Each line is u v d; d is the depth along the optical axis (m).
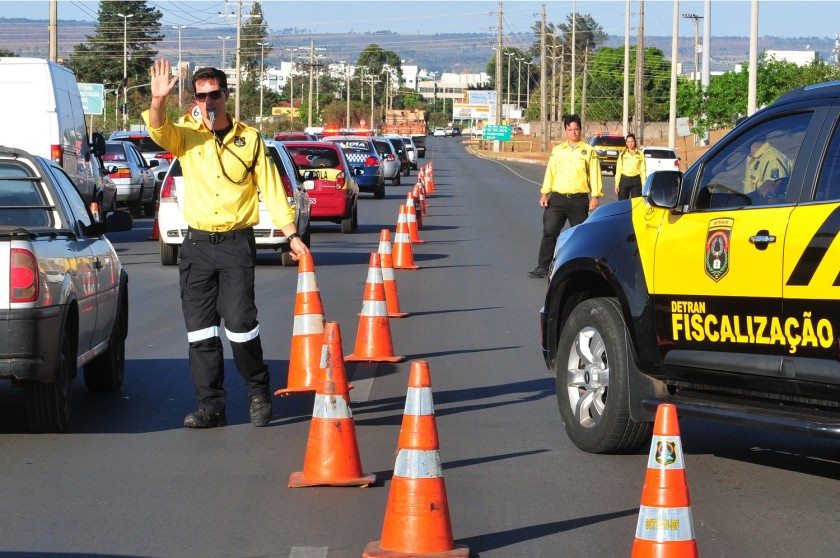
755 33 45.56
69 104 27.12
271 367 13.09
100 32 156.50
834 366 7.50
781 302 7.82
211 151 10.09
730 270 8.19
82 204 11.74
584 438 9.43
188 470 8.84
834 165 7.77
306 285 11.50
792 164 8.04
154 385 12.09
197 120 10.30
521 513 7.84
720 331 8.29
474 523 7.62
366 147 47.66
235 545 7.14
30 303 9.34
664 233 8.82
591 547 7.14
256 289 19.72
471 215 39.44
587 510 7.90
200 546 7.12
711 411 8.20
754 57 45.50
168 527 7.48
